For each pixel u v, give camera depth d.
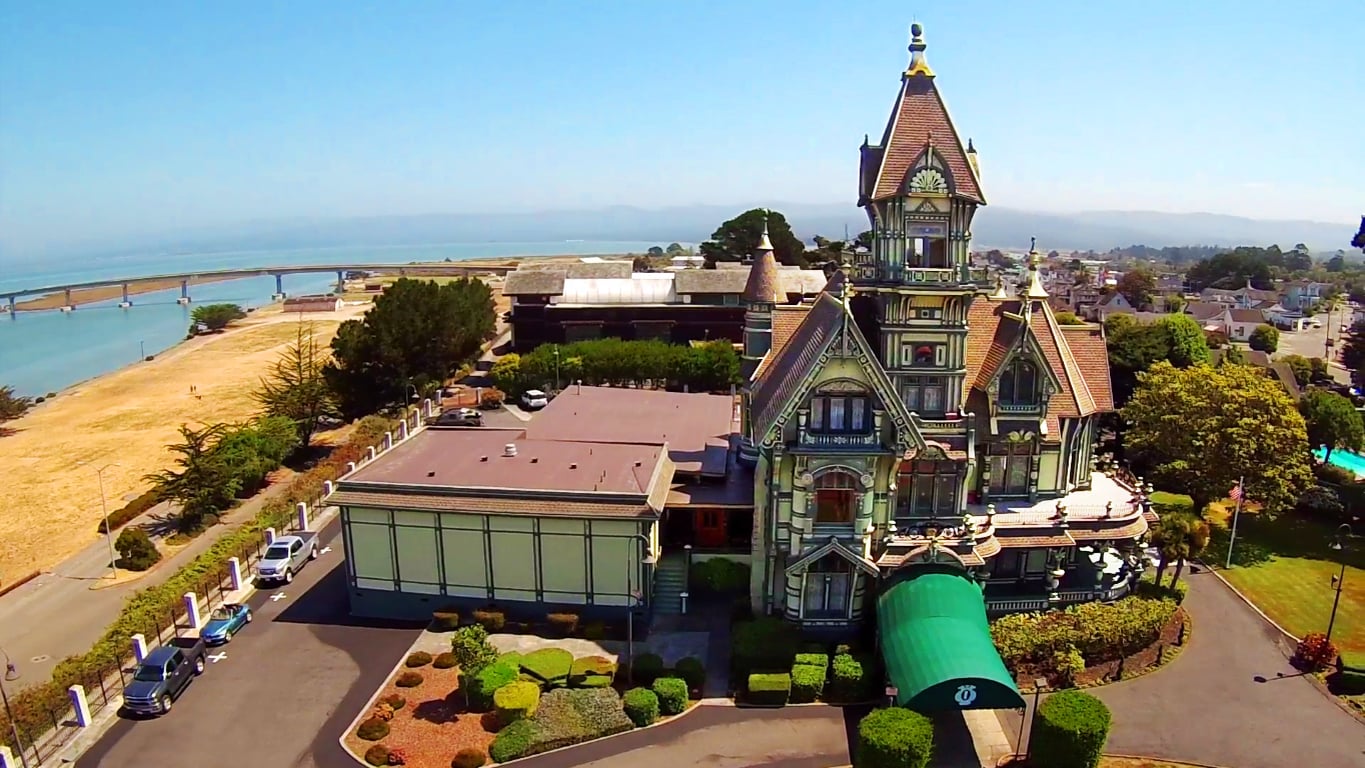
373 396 105.38
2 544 77.88
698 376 117.62
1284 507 69.12
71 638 58.38
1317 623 57.16
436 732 45.53
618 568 56.03
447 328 113.44
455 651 48.09
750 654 49.56
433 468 61.94
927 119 54.16
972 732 45.59
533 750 43.81
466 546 57.19
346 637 56.06
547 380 119.25
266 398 100.62
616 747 44.44
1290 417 67.56
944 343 55.94
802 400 50.72
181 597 58.41
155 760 43.66
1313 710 47.31
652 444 69.38
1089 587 56.09
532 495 56.47
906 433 50.59
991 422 57.00
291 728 46.16
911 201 53.62
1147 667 51.47
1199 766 42.62
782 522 53.00
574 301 141.75
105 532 78.44
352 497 57.47
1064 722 39.81
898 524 56.31
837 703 48.19
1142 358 90.69
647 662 49.62
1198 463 67.75
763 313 68.00
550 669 49.44
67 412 134.00
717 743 44.72
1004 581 57.00
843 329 49.81
